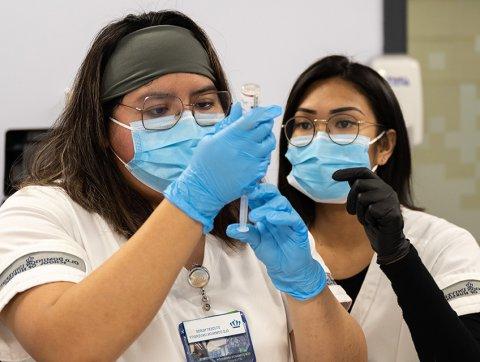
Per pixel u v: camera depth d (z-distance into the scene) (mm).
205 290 1246
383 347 1693
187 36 1277
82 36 2469
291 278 1198
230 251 1320
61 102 2439
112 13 2475
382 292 1720
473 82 2973
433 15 2936
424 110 2971
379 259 1295
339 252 1832
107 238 1235
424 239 1737
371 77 1822
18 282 1049
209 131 1162
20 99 2453
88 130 1281
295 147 1776
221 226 1319
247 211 1174
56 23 2457
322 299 1233
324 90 1790
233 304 1247
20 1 2438
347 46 2602
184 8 2521
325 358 1231
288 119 1861
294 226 1157
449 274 1585
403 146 1879
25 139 2246
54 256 1088
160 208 1049
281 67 2574
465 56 2957
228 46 2547
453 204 3016
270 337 1234
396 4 2615
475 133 2998
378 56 2596
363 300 1735
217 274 1272
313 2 2572
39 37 2451
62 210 1214
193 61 1249
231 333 1203
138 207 1302
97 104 1271
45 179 1296
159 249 1015
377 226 1263
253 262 1325
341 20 2592
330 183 1728
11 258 1078
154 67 1224
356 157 1740
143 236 1023
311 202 1892
